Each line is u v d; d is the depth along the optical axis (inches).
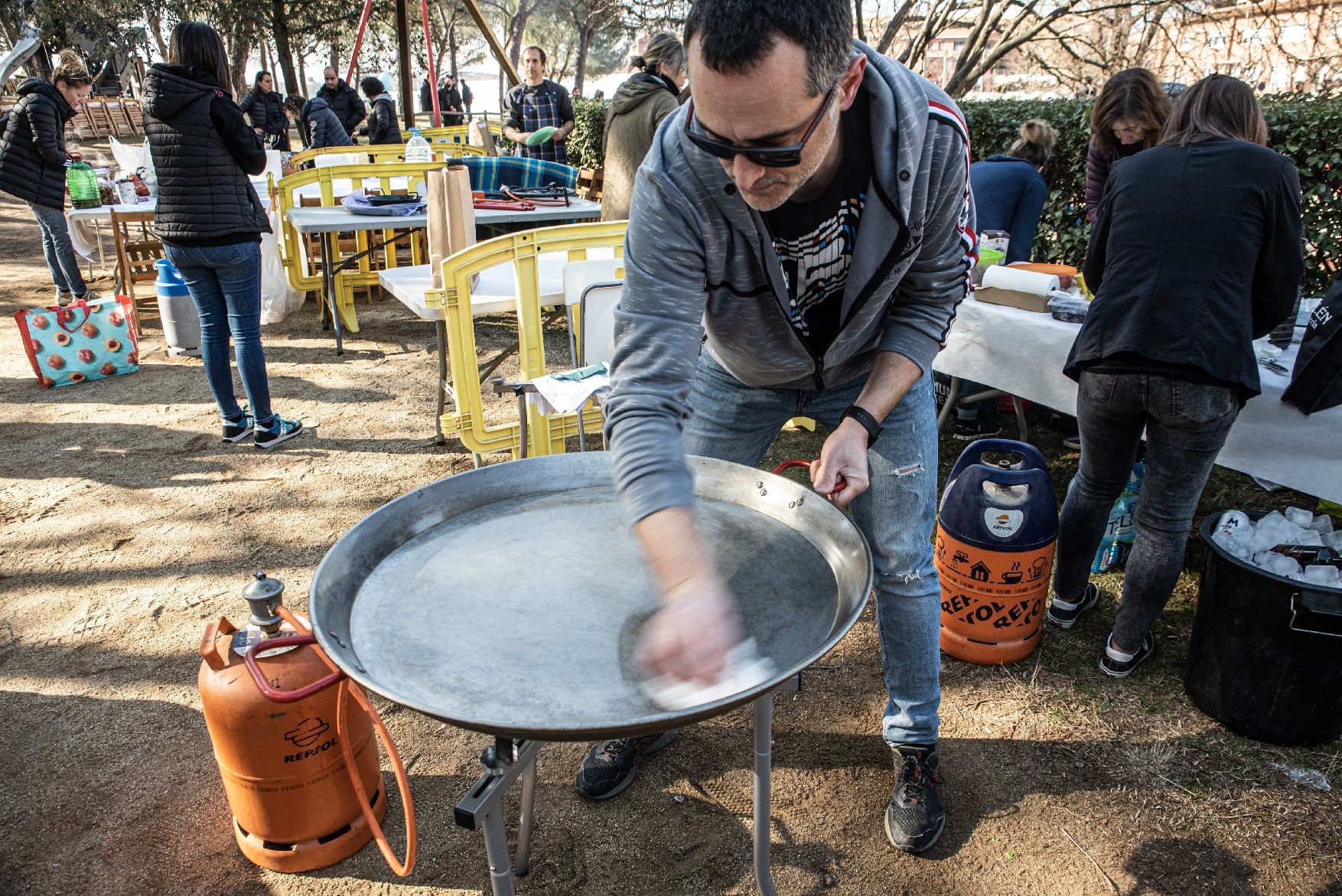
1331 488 83.7
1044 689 91.9
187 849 73.3
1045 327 109.3
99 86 913.5
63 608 108.2
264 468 147.9
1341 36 372.2
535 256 123.9
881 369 58.2
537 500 57.5
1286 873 69.6
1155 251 78.4
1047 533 90.4
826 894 69.2
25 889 69.4
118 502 135.5
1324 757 81.3
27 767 82.3
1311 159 161.8
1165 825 74.6
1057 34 360.5
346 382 188.9
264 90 426.9
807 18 37.2
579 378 108.4
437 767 83.5
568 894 69.5
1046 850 72.6
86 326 187.0
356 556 47.5
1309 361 81.6
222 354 151.1
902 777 74.5
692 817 77.0
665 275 50.1
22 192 225.8
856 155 49.3
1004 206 144.2
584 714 37.4
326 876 70.9
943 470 145.4
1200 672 86.6
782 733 87.2
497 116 851.4
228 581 113.9
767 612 45.2
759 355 61.1
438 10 1085.8
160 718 89.1
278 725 64.3
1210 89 80.1
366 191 221.9
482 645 42.4
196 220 136.9
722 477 58.0
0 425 165.9
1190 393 77.0
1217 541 83.7
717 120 40.1
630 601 46.4
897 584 67.5
